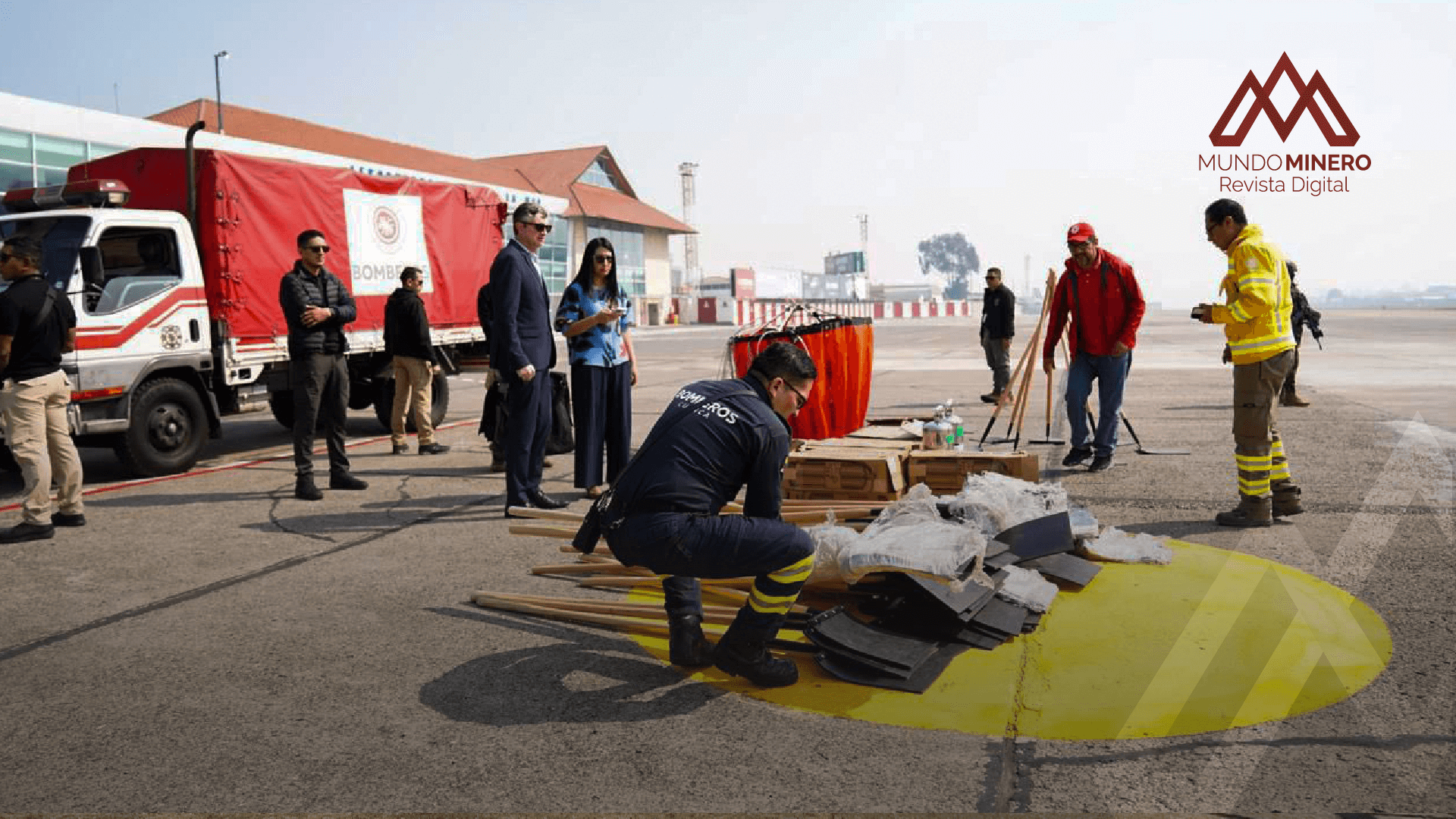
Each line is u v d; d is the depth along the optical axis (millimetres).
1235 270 5492
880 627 3842
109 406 7762
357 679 3588
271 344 9266
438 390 11531
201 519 6445
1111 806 2553
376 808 2641
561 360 25828
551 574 4949
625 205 60969
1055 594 4141
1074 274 7441
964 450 6105
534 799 2674
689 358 24531
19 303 5758
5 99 22312
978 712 3170
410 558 5375
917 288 125625
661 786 2734
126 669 3732
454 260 11891
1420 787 2598
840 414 7422
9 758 2990
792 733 3064
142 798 2729
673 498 3402
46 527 5938
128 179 9023
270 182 9227
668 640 3936
